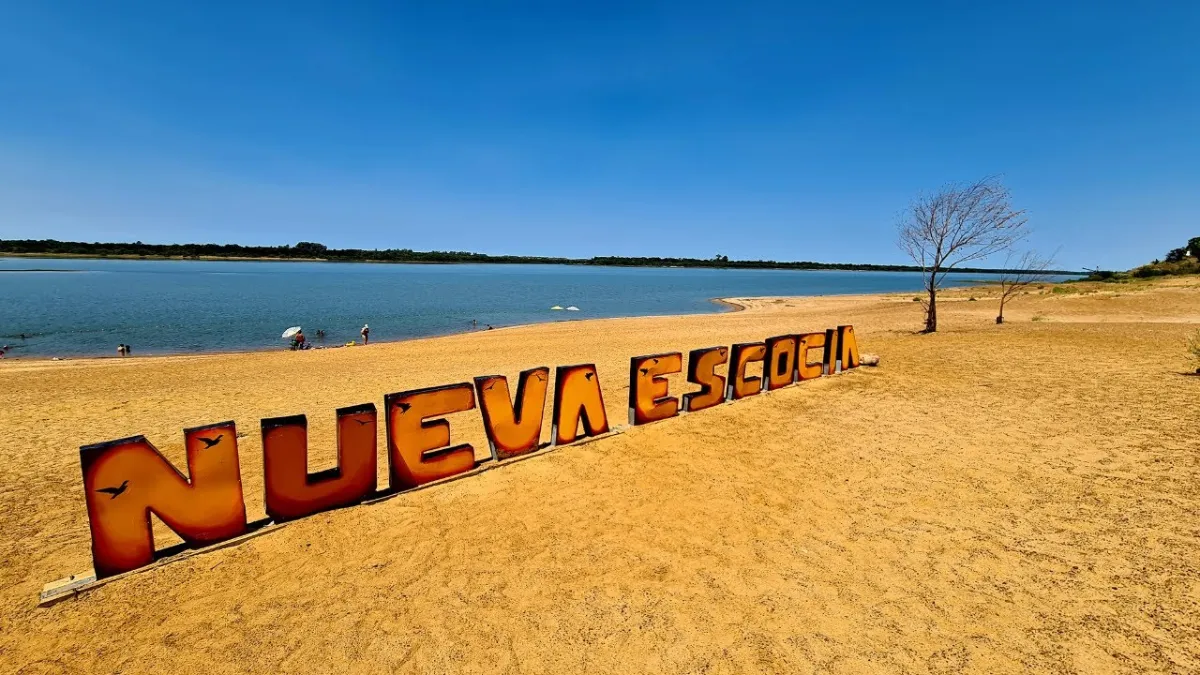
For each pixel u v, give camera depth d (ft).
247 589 13.42
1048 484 17.53
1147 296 87.35
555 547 15.11
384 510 17.44
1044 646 10.43
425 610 12.44
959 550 14.03
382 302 161.48
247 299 166.40
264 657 11.08
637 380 25.29
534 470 20.53
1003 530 14.88
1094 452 19.85
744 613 11.96
